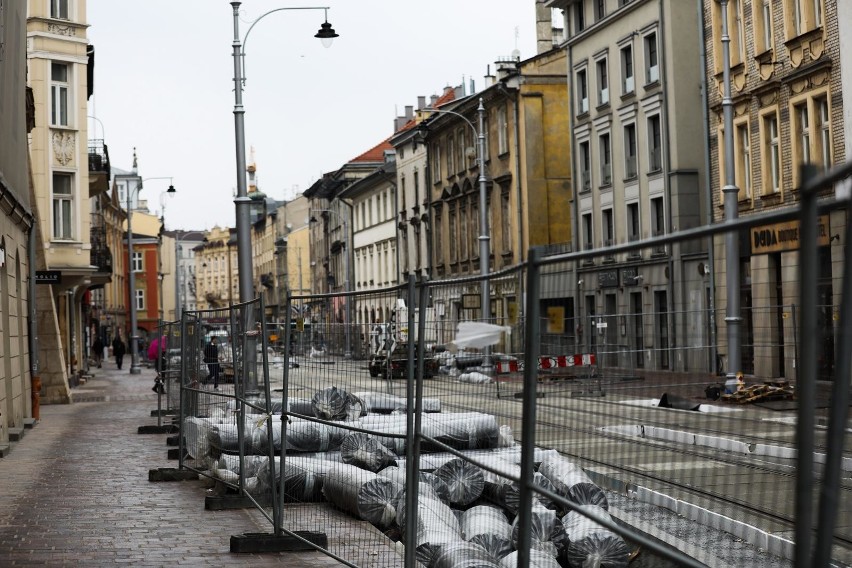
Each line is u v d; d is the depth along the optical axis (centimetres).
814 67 3136
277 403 1040
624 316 510
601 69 4700
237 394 1248
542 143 5325
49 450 1941
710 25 3738
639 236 4388
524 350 575
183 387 1562
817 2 3156
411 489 724
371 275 8719
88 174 4681
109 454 1842
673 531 570
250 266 2748
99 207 5634
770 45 3416
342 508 931
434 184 6825
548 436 577
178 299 10550
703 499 534
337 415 871
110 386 4700
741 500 502
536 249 550
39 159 4209
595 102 4716
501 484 830
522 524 562
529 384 557
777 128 3403
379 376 795
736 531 516
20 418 2395
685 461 526
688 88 4081
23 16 2688
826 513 290
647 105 4259
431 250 6888
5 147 2144
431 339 715
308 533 934
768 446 457
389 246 8069
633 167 4441
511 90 5359
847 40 2950
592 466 568
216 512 1166
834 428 291
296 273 13512
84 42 4328
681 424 521
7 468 1652
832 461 291
